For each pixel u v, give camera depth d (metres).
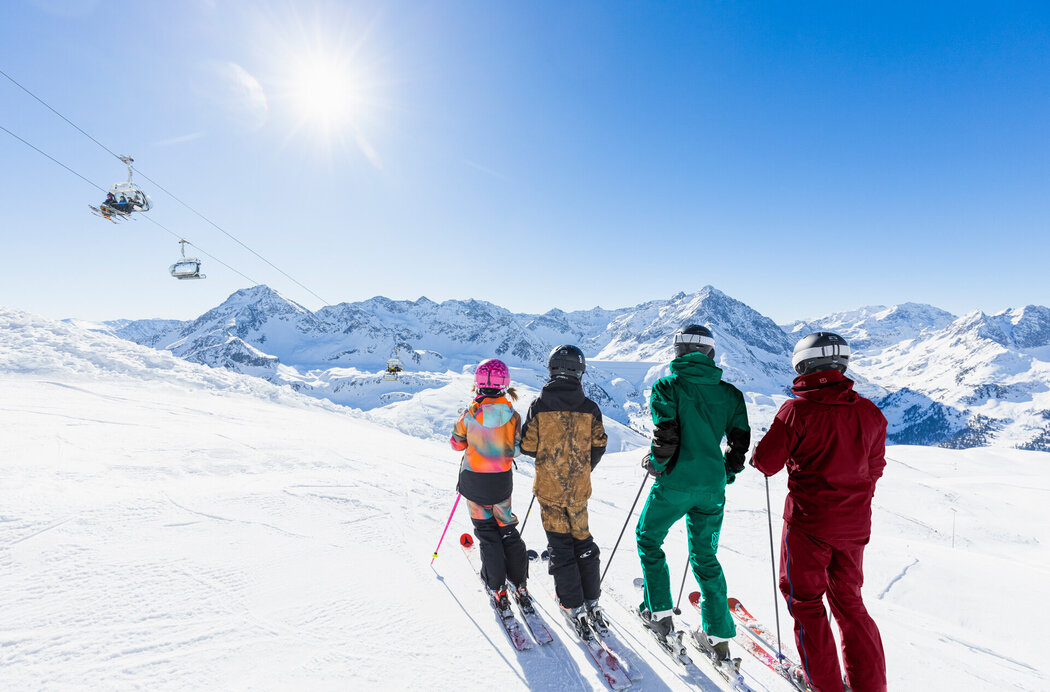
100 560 3.44
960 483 74.12
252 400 19.42
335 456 8.23
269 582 3.40
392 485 6.36
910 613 4.61
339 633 2.87
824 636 2.50
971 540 39.31
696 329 3.05
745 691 2.64
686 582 4.46
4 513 3.98
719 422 2.92
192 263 26.02
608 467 32.75
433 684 2.51
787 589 2.65
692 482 2.84
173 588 3.18
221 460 6.86
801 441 2.58
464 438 3.37
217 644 2.66
